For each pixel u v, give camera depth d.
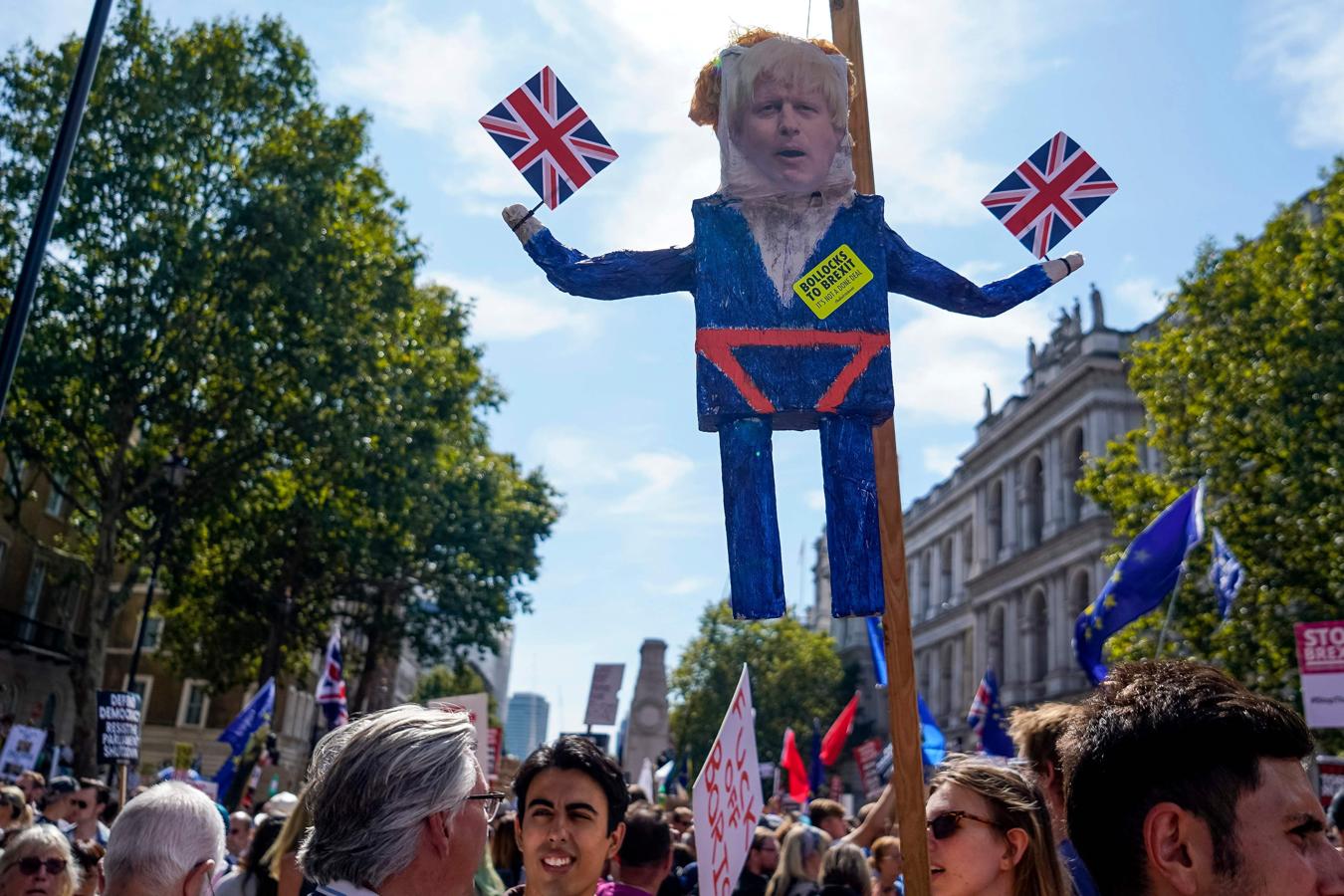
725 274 4.31
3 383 10.44
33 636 42.12
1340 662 12.36
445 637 42.62
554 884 4.55
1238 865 1.85
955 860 3.88
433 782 2.69
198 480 31.48
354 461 30.20
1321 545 22.34
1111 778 1.98
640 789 8.64
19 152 28.42
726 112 4.44
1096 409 53.62
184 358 28.73
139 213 28.62
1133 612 11.37
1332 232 22.97
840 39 4.62
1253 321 24.30
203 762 54.06
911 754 3.90
